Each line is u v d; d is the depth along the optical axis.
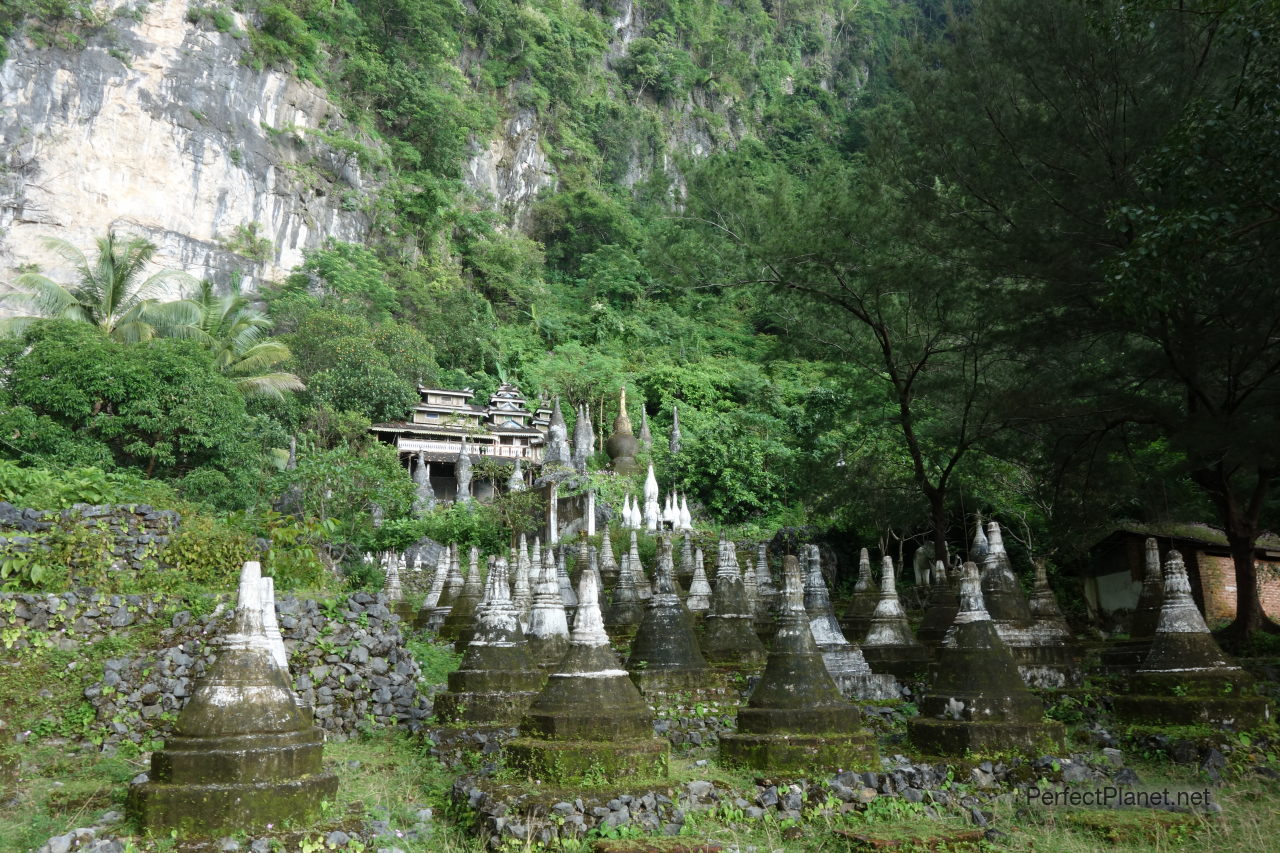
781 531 29.42
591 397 58.94
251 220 61.66
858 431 27.75
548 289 78.38
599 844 8.07
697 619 18.08
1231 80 16.05
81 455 27.27
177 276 53.78
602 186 91.88
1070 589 26.11
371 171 70.56
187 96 60.53
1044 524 26.92
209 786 7.91
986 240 19.17
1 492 14.44
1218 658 12.05
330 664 13.07
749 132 104.25
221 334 45.41
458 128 77.94
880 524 26.30
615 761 9.16
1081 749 11.20
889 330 23.50
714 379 62.53
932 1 123.94
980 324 20.31
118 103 57.75
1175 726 11.62
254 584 8.95
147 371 29.48
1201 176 13.63
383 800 9.62
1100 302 16.48
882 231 20.72
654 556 27.28
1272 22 13.02
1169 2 14.95
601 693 9.70
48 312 41.47
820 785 9.52
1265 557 24.17
